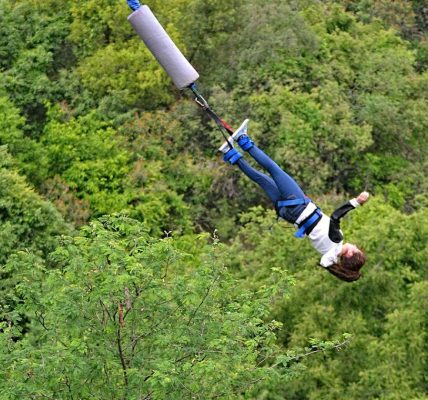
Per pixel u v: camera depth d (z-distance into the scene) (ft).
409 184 311.06
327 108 303.89
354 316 196.34
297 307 205.16
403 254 204.54
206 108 104.68
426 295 189.57
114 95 313.73
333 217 102.27
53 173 300.61
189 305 134.21
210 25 327.26
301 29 326.03
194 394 126.93
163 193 289.74
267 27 324.39
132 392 127.13
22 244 238.68
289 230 219.20
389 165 314.76
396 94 326.65
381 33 353.31
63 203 283.79
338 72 328.08
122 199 286.87
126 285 126.11
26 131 318.65
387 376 183.62
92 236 139.44
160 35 104.83
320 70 323.98
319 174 294.46
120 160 297.12
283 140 297.74
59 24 339.98
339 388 187.52
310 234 103.40
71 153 298.35
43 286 136.36
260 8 327.88
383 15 382.42
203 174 302.66
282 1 329.11
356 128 302.45
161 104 325.21
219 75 327.67
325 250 103.30
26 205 243.81
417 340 185.88
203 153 314.55
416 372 186.09
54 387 127.24
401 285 202.90
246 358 135.44
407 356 187.42
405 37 387.14
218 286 137.80
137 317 130.52
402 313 187.93
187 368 119.44
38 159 301.63
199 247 277.23
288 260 216.13
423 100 325.83
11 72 330.75
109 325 128.77
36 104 325.83
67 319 129.29
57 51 340.80
